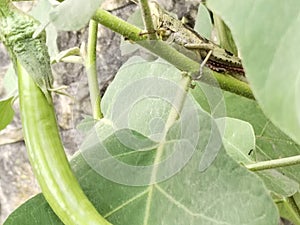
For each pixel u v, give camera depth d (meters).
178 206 0.30
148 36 0.32
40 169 0.28
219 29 0.46
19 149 0.85
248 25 0.19
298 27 0.18
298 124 0.18
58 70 0.76
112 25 0.31
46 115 0.28
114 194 0.31
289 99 0.18
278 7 0.19
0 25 0.28
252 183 0.29
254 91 0.18
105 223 0.27
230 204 0.29
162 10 0.36
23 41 0.28
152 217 0.30
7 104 0.40
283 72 0.18
